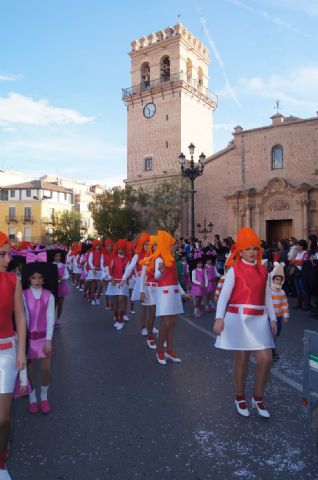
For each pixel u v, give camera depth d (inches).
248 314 180.2
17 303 135.1
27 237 2645.2
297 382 230.2
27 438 165.8
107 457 150.2
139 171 1761.8
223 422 178.9
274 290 273.0
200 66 1818.4
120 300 388.8
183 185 1537.9
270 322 189.2
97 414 189.0
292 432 168.9
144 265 315.3
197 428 173.0
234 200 1455.5
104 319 442.3
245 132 1472.7
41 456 151.2
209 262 484.1
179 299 277.6
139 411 191.8
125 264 407.8
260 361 181.9
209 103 1814.7
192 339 342.0
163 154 1694.1
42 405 191.2
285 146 1392.7
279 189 1355.8
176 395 212.2
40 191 2679.6
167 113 1694.1
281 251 606.2
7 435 132.0
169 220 1589.6
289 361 272.8
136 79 1800.0
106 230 1654.8
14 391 140.2
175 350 306.2
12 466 144.6
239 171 1480.1
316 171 1225.4
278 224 1387.8
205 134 1795.0
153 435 167.0
